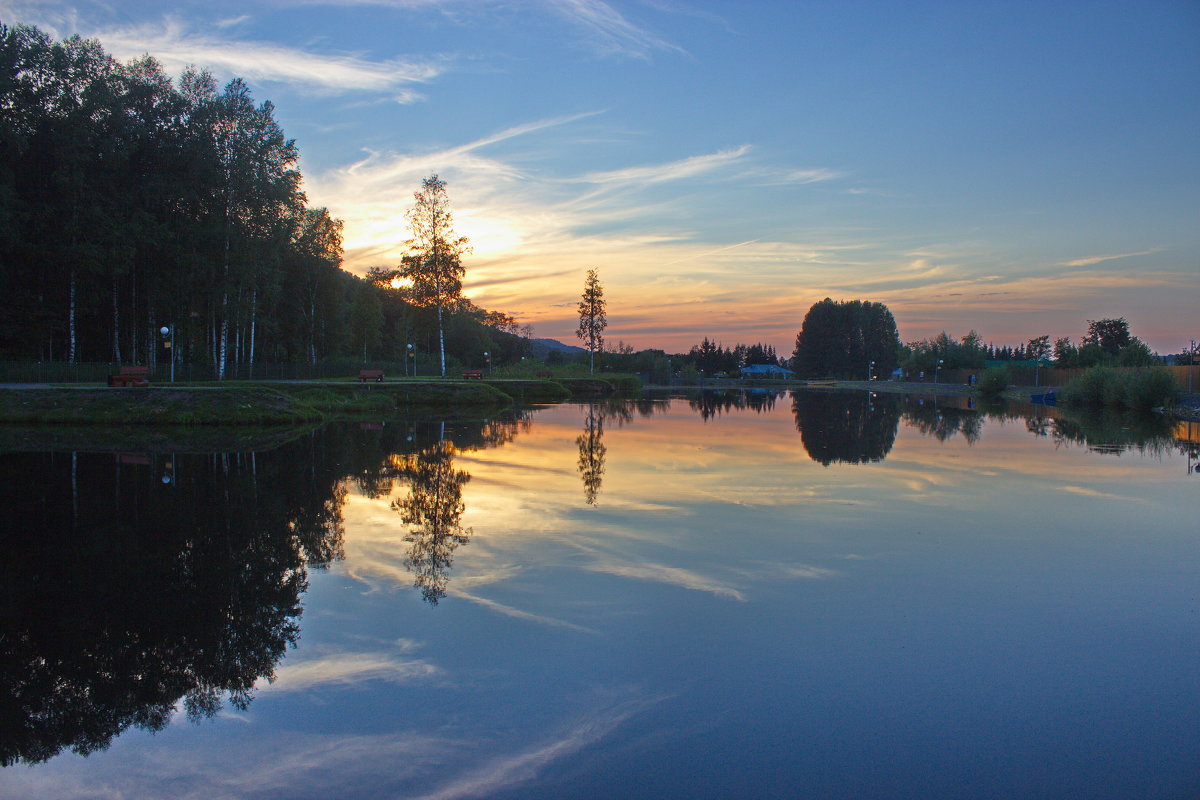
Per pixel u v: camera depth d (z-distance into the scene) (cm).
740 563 752
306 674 508
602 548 809
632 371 8456
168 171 3562
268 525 912
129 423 2173
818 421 2633
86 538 845
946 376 7169
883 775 383
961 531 889
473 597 652
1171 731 426
